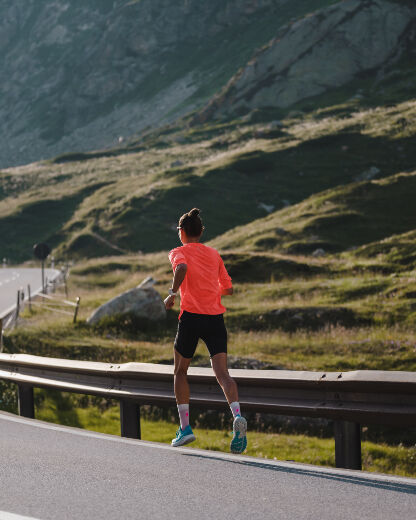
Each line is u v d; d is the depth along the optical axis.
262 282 29.28
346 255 33.84
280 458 10.70
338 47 130.38
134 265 43.50
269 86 129.12
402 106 89.62
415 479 5.26
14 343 18.11
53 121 198.75
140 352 17.89
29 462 5.78
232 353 17.83
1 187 87.06
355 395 5.84
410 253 30.92
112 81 198.62
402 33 131.00
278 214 49.94
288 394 6.29
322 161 69.88
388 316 21.06
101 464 5.73
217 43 195.50
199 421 13.32
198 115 132.50
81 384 7.93
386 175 64.56
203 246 6.18
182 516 4.29
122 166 90.75
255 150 75.12
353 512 4.37
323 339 19.22
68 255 57.53
